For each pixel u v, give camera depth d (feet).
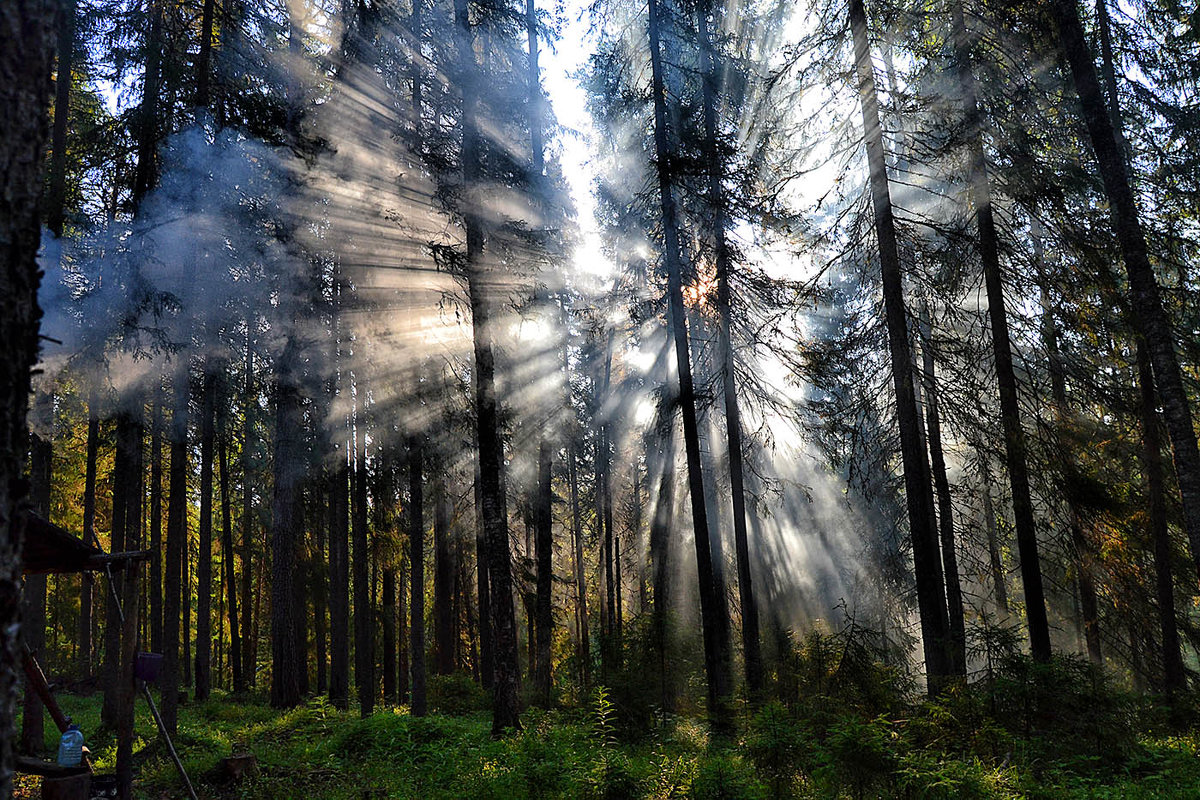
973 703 33.24
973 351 45.93
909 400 42.96
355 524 70.85
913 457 42.37
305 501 78.38
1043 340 45.78
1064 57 44.27
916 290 49.34
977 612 51.55
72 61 47.26
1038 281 44.11
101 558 30.22
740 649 65.98
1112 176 36.70
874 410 50.60
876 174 44.50
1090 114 37.42
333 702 69.82
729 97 57.93
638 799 28.81
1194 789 27.04
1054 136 44.70
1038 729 32.12
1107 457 51.19
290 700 69.46
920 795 24.86
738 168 51.26
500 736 43.80
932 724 32.19
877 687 36.99
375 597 92.63
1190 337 47.21
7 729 7.00
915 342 47.85
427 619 116.47
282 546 68.80
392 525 64.75
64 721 31.99
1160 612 47.24
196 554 115.55
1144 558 49.60
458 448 66.80
